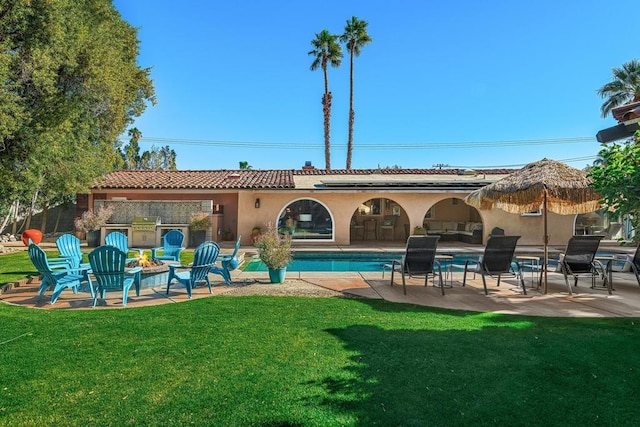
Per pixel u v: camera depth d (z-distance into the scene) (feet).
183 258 47.70
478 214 79.25
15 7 38.24
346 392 12.35
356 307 23.72
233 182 70.23
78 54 48.60
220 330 18.78
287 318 21.01
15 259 45.19
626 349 16.05
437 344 16.76
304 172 82.64
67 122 47.93
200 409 11.34
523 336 17.90
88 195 71.61
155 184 68.74
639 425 10.41
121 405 11.60
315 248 63.05
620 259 35.60
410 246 28.89
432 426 10.41
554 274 38.01
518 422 10.60
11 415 11.05
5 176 45.16
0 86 37.35
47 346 16.52
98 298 26.23
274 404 11.59
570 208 34.47
